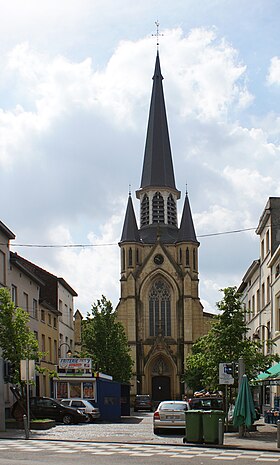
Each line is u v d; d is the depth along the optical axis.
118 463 16.08
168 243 94.62
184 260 91.56
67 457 17.50
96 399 41.38
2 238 39.16
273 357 30.84
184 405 28.34
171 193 100.25
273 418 34.75
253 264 50.72
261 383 36.22
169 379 88.12
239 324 30.39
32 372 24.77
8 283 40.12
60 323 60.28
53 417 36.28
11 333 31.00
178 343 88.88
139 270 91.19
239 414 24.83
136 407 70.50
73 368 41.94
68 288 65.00
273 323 43.28
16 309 32.72
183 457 17.77
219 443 21.42
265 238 47.19
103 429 31.08
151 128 102.25
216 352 30.25
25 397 33.03
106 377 43.62
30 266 58.31
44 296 58.22
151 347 88.31
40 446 20.92
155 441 23.11
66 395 41.66
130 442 22.52
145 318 89.94
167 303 90.44
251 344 30.61
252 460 17.09
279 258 41.66
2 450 19.45
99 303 62.22
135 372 87.31
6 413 37.38
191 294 90.00
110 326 61.44
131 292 90.06
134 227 94.00
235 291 30.91
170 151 102.62
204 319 89.75
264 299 47.94
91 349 60.84
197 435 22.14
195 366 32.19
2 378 29.25
